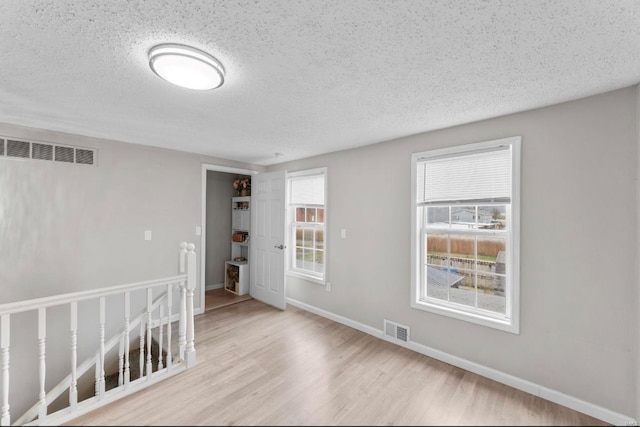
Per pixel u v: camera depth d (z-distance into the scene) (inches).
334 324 136.1
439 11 45.9
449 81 69.7
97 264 120.5
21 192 104.7
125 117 95.6
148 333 88.6
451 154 102.1
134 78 68.6
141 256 132.3
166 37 53.2
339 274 139.3
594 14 46.0
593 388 75.2
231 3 44.3
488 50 56.7
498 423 72.0
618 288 72.4
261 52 57.8
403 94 77.0
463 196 100.1
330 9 45.5
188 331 97.7
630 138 71.3
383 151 122.9
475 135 97.2
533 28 49.8
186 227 146.9
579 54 57.6
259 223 174.6
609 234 73.7
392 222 119.2
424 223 111.7
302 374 93.0
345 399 80.7
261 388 85.4
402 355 106.5
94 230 119.8
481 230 97.7
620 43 53.6
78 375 79.2
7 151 102.1
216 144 131.1
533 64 61.7
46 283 108.9
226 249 205.2
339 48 56.4
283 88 73.8
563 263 80.1
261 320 140.6
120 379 84.3
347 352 108.3
